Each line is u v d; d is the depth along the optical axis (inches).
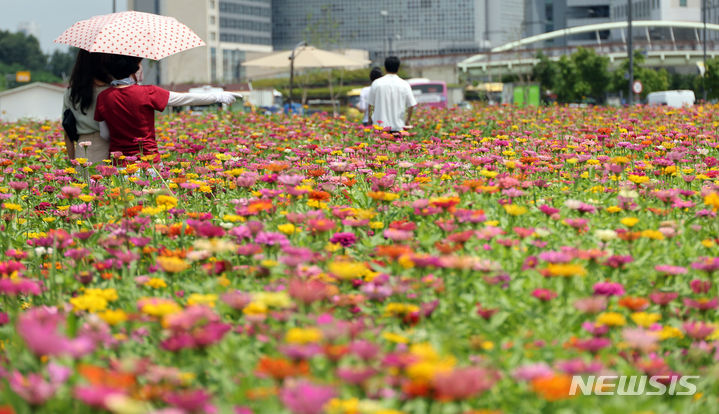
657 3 5054.1
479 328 107.8
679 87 3029.0
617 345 106.2
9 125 677.9
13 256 150.7
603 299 107.3
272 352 99.7
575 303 105.6
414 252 134.7
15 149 405.1
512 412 90.0
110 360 100.3
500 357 98.7
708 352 104.9
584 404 91.4
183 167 267.9
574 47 3134.8
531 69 2687.0
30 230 199.6
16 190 231.8
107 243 145.5
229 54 5944.9
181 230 153.6
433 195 205.0
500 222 167.0
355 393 85.6
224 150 287.0
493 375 90.8
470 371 73.2
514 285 125.6
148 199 201.5
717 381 97.3
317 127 508.7
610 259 131.1
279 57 1111.0
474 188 180.4
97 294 112.3
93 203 204.2
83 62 268.8
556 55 3176.7
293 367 82.2
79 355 79.0
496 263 125.1
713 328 104.9
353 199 201.6
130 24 279.6
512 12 7849.4
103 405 71.7
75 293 129.6
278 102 1831.9
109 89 265.9
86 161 249.4
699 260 136.4
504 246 138.6
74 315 101.5
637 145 299.4
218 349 99.3
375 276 129.9
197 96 276.5
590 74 2309.3
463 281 120.7
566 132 416.5
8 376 91.7
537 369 85.1
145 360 91.4
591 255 130.0
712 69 1786.4
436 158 293.1
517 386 94.3
